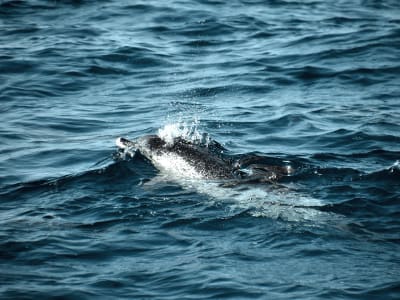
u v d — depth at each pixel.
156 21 82.12
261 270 34.25
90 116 58.41
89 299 32.22
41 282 33.56
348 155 49.34
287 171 45.12
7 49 72.50
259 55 72.12
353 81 65.50
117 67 69.44
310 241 36.88
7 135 54.09
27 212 41.03
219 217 39.72
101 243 37.25
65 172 47.06
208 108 59.66
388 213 40.25
